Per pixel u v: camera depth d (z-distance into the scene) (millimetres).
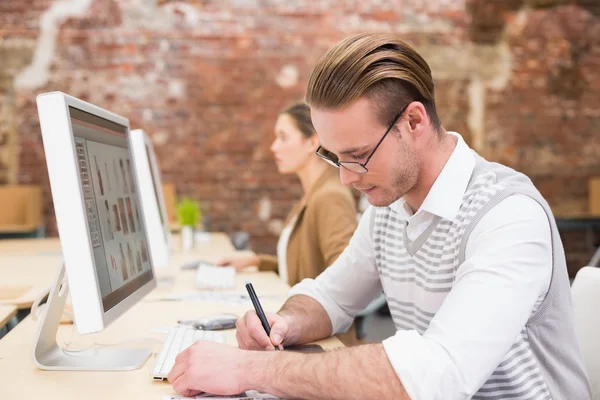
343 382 916
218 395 1003
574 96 5719
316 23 5520
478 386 919
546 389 1054
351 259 1399
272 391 964
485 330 928
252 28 5480
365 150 1016
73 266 1051
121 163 1409
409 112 1023
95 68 5355
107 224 1221
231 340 1366
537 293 988
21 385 1065
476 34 5605
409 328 1233
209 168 5520
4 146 5297
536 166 5723
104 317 1090
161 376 1082
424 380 896
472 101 5633
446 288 1114
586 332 1279
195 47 5453
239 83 5500
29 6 5277
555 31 5672
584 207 5770
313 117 1032
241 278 2287
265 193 5578
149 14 5402
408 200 1167
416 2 5551
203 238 3736
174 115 5461
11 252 3141
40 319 1205
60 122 1050
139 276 1396
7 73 5273
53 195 1049
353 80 986
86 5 5336
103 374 1130
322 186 2199
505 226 1010
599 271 1322
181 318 1585
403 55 1021
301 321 1326
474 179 1103
